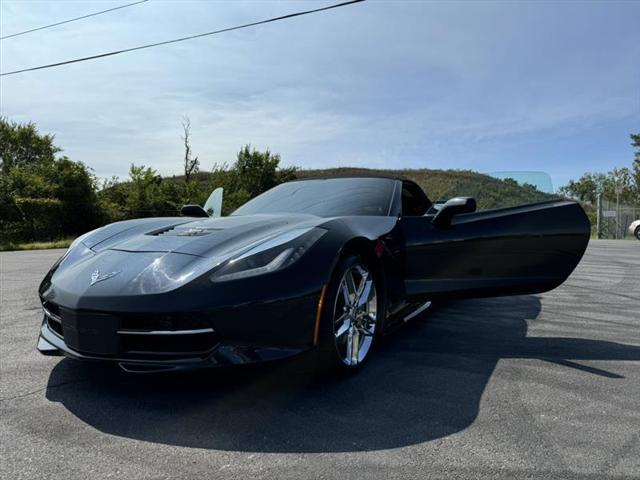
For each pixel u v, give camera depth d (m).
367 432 1.81
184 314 1.89
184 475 1.50
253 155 31.86
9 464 1.55
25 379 2.35
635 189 32.91
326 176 3.77
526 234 3.04
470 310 4.14
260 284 1.99
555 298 4.73
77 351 2.05
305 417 1.94
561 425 1.86
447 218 2.87
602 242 15.74
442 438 1.75
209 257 2.12
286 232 2.28
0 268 7.56
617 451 1.65
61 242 16.55
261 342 1.98
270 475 1.50
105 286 2.01
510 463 1.57
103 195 23.27
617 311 4.09
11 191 18.03
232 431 1.81
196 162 32.00
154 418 1.92
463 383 2.33
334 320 2.22
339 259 2.29
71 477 1.48
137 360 1.94
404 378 2.41
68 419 1.91
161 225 2.76
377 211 2.98
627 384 2.32
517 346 3.01
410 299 2.84
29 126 36.72
